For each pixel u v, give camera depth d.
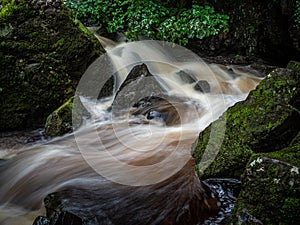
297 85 2.90
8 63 4.28
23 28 4.36
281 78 2.96
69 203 2.73
